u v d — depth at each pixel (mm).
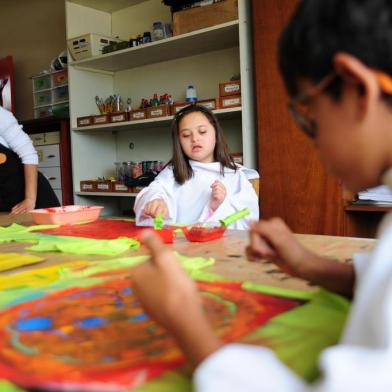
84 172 2900
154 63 2854
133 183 2551
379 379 239
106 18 3025
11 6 3736
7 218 1517
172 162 1719
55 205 2119
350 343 294
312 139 408
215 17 2146
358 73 320
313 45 344
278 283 587
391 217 338
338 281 513
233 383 269
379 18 321
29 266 749
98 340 418
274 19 1870
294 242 561
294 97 387
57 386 334
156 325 451
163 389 326
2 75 3586
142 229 1168
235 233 1061
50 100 3141
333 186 1795
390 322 257
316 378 326
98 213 1407
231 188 1634
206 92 2645
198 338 328
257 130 1996
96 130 2953
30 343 415
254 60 1981
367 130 339
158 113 2393
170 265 368
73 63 2805
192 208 1624
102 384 335
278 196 1924
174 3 2299
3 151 1981
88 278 652
